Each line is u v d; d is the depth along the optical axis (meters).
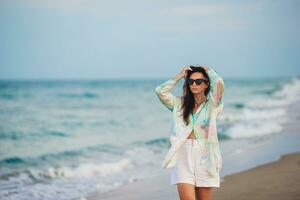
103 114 30.11
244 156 12.27
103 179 10.74
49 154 15.25
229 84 82.19
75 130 22.73
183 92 5.64
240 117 24.59
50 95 46.91
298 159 11.27
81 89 60.19
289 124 20.67
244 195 7.81
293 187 8.19
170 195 8.55
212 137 5.38
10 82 77.31
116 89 61.84
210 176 5.37
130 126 24.14
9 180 10.91
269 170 10.02
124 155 14.66
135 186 9.67
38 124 24.67
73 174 11.39
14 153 15.60
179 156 5.48
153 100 41.91
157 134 20.30
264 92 52.75
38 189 9.91
